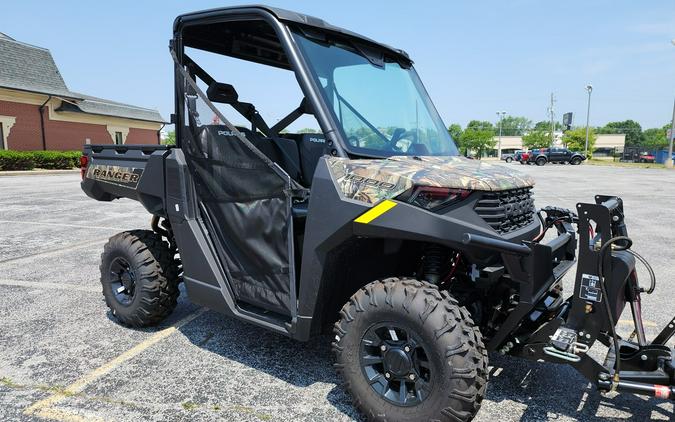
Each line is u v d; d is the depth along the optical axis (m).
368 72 3.44
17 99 27.45
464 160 3.41
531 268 2.51
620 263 2.52
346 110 3.08
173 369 3.42
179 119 3.63
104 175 4.38
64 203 12.84
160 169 3.77
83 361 3.53
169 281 4.02
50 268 6.16
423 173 2.62
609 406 3.01
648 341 3.92
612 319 2.50
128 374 3.34
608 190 17.20
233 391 3.13
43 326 4.20
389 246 2.71
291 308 2.96
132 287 4.07
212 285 3.46
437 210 2.51
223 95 3.86
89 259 6.64
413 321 2.46
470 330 2.42
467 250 2.48
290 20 3.02
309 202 2.81
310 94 2.93
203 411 2.89
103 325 4.24
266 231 3.12
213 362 3.54
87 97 36.47
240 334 4.06
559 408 2.98
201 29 3.66
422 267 3.01
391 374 2.57
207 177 3.45
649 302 4.94
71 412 2.85
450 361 2.37
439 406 2.40
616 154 59.69
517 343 2.78
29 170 25.72
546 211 3.57
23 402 2.96
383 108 3.39
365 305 2.63
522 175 3.13
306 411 2.90
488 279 2.61
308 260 2.83
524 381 3.31
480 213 2.59
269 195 3.06
